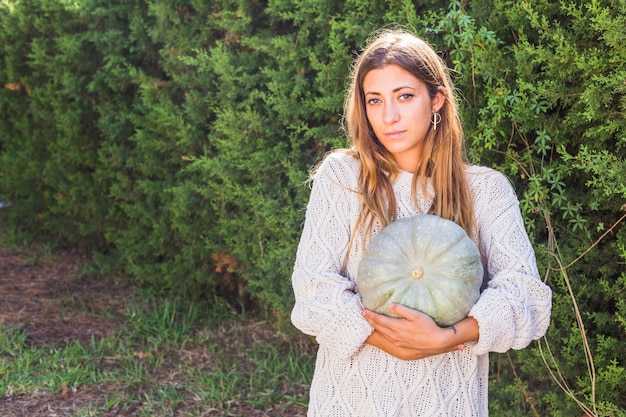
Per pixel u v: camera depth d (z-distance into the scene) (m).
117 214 5.65
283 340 4.76
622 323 2.93
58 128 5.89
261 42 4.13
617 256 3.10
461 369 2.07
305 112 3.98
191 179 4.86
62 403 3.95
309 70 4.07
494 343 1.96
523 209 3.04
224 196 4.50
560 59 2.82
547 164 3.15
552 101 2.92
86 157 5.78
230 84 4.23
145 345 4.70
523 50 2.94
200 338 4.76
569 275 3.14
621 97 2.73
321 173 2.21
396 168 2.17
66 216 6.39
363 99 2.18
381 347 1.99
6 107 6.67
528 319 1.99
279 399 4.07
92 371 4.28
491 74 3.00
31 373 4.24
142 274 5.49
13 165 6.65
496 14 3.13
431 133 2.17
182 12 4.65
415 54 2.09
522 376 3.37
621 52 2.67
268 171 4.28
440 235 1.99
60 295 5.49
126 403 3.97
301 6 3.84
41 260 6.26
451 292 1.94
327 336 2.01
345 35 3.69
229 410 3.96
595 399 3.05
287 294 4.31
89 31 5.25
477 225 2.14
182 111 4.68
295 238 4.20
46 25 5.73
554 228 3.20
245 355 4.59
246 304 5.25
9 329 4.77
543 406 3.33
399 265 1.98
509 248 2.07
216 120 4.52
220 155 4.35
